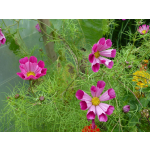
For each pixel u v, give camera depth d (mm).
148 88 831
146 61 912
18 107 770
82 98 624
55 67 1046
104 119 605
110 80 839
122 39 1471
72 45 961
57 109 789
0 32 866
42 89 799
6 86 1051
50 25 1060
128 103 846
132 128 850
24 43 1188
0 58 1080
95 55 638
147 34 877
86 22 1011
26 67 680
